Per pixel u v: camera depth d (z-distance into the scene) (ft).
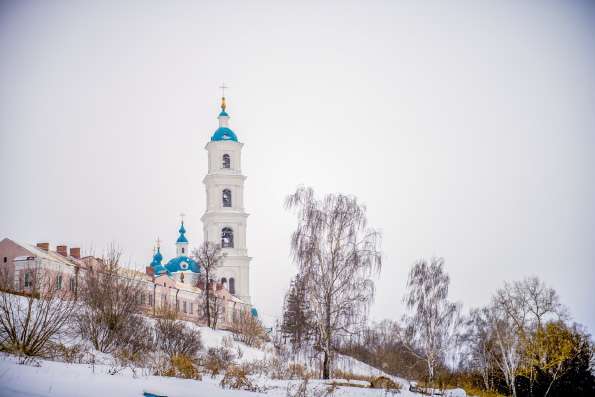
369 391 134.41
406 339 245.86
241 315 300.61
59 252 252.01
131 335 156.76
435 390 167.94
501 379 210.59
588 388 200.23
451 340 246.27
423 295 237.04
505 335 219.61
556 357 199.31
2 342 113.80
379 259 182.29
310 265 177.88
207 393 98.53
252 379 134.82
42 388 81.46
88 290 158.92
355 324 177.06
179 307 311.27
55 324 120.06
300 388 117.80
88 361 123.54
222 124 419.95
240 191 406.62
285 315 189.78
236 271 395.55
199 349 198.18
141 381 98.48
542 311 248.93
